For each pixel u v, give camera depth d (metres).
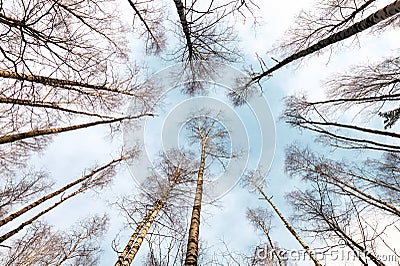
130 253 6.02
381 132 5.54
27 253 7.92
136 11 5.89
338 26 5.91
